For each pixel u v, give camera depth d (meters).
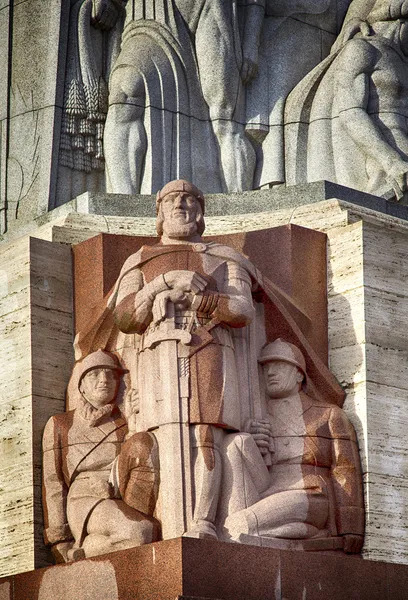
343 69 39.00
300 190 36.38
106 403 33.31
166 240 33.72
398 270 34.88
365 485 33.00
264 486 32.22
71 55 39.53
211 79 38.94
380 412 33.62
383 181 37.88
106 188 38.69
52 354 34.47
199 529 30.98
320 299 34.72
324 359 34.31
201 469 31.53
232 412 32.16
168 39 39.06
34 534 33.09
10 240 37.38
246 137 39.31
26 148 39.31
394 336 34.34
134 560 30.38
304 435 32.84
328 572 31.19
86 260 35.03
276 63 39.97
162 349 32.28
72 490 32.81
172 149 38.47
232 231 35.97
